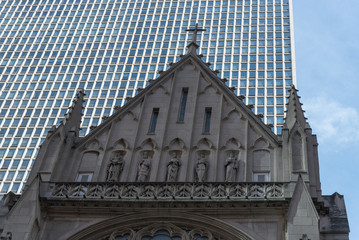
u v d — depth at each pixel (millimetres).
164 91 36125
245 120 33625
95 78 96875
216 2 110062
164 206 28594
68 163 32094
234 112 34250
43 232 28266
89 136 33562
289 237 25719
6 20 112062
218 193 28656
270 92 89562
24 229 26938
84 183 29812
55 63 101125
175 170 30875
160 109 35000
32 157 84500
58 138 32594
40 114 91562
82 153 32781
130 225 28516
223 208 28219
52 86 96500
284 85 90688
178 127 33625
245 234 27188
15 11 114062
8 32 109000
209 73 36750
